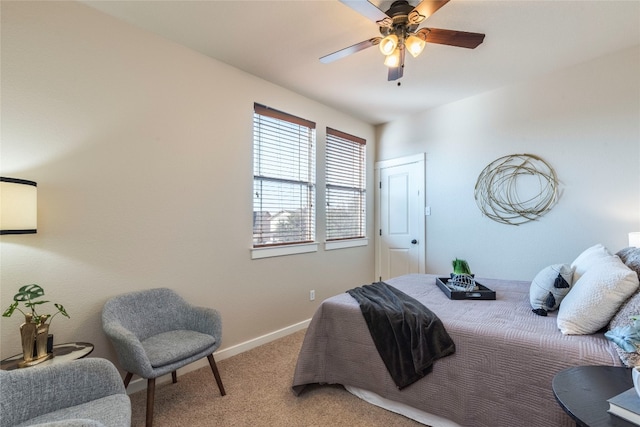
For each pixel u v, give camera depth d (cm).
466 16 207
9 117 168
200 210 252
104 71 202
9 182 148
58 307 166
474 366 155
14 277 170
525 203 310
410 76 295
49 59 181
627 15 207
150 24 215
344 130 399
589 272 159
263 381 224
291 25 216
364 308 198
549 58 264
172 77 236
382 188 439
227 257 271
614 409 86
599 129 267
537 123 302
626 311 132
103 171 202
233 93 276
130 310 199
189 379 228
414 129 402
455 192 363
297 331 330
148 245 222
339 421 179
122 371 206
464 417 157
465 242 355
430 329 170
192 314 218
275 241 315
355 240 409
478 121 343
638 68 248
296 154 338
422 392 170
